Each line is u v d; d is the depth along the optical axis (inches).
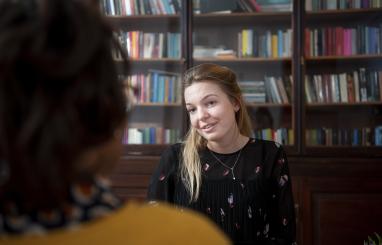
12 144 12.4
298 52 98.9
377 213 91.5
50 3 13.1
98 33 13.9
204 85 47.6
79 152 13.6
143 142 104.3
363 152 95.7
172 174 49.9
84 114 13.3
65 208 13.5
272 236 49.0
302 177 93.7
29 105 12.5
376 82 100.9
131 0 104.1
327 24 101.7
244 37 104.1
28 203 13.3
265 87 103.7
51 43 12.9
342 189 92.6
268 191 48.9
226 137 48.7
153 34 105.9
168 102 105.3
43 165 12.6
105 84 13.9
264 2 101.1
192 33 102.3
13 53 12.4
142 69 106.7
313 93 101.6
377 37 100.6
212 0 101.9
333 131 100.3
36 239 12.9
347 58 100.8
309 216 92.9
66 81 12.8
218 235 15.5
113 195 15.1
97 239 13.3
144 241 13.8
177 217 15.3
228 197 47.6
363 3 99.3
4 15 13.1
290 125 102.2
